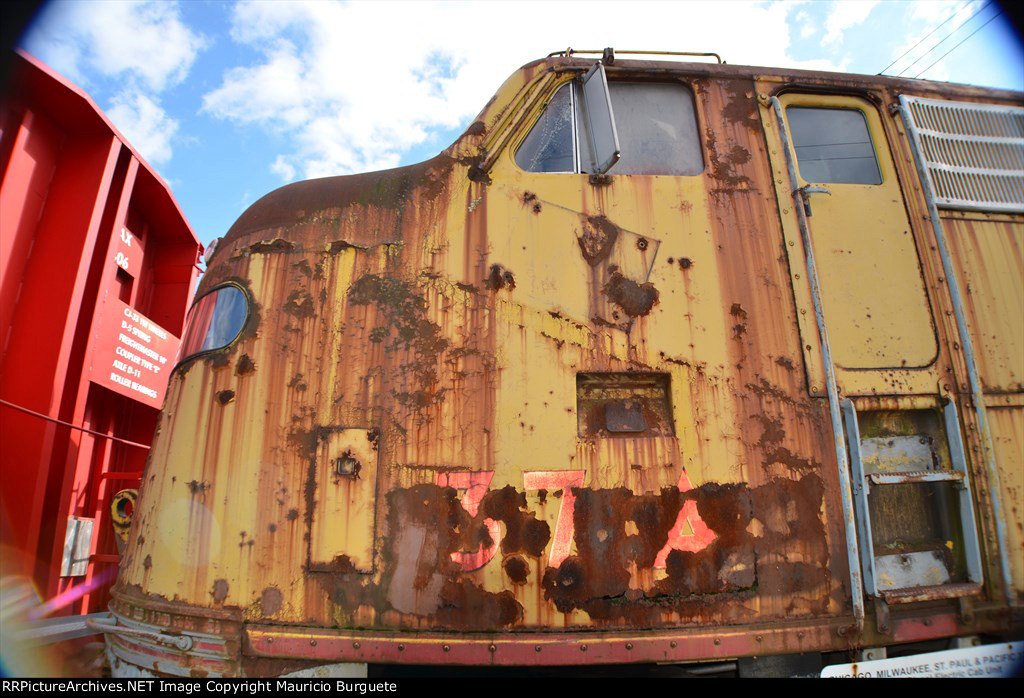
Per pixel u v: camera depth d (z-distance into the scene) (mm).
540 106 2834
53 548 3576
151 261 5258
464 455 2340
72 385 3787
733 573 2264
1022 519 2475
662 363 2463
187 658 2207
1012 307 2756
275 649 2164
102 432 4316
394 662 2143
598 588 2215
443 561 2238
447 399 2402
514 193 2668
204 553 2279
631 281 2561
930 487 2531
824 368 2498
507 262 2570
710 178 2746
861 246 2715
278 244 2652
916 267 2719
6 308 3566
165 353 5020
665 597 2223
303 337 2496
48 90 3666
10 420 3482
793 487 2361
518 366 2441
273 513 2295
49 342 3625
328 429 2371
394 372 2441
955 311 2660
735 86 2928
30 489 3412
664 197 2689
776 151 2820
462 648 2146
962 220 2861
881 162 2904
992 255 2826
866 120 3006
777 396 2455
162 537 2326
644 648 2152
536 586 2211
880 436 2529
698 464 2352
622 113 2891
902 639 2299
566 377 2434
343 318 2516
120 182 4266
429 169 2736
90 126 3980
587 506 2283
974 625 2359
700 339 2504
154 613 2268
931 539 2469
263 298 2564
